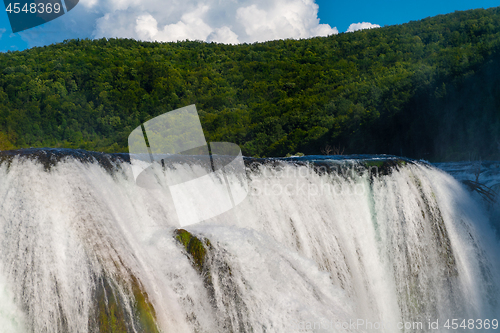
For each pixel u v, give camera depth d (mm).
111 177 7629
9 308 5469
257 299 6547
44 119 72625
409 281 10648
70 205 6309
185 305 6211
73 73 87750
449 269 11156
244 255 6898
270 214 9227
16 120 68625
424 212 11352
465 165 32344
